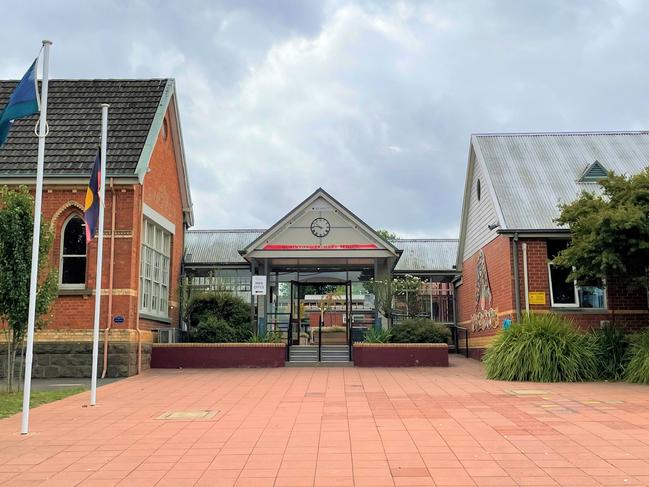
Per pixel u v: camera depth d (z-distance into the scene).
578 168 22.25
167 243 22.50
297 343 23.11
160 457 7.71
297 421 9.95
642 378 14.79
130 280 17.67
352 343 21.36
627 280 16.16
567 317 18.70
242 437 8.80
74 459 7.66
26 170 18.12
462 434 8.77
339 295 24.55
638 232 14.59
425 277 29.41
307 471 6.95
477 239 23.72
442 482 6.46
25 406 9.20
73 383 15.89
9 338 14.62
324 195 22.39
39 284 14.88
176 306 22.77
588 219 15.00
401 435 8.75
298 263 23.77
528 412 10.60
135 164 18.23
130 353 17.36
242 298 23.23
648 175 15.44
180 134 22.81
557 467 6.97
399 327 21.09
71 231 18.28
